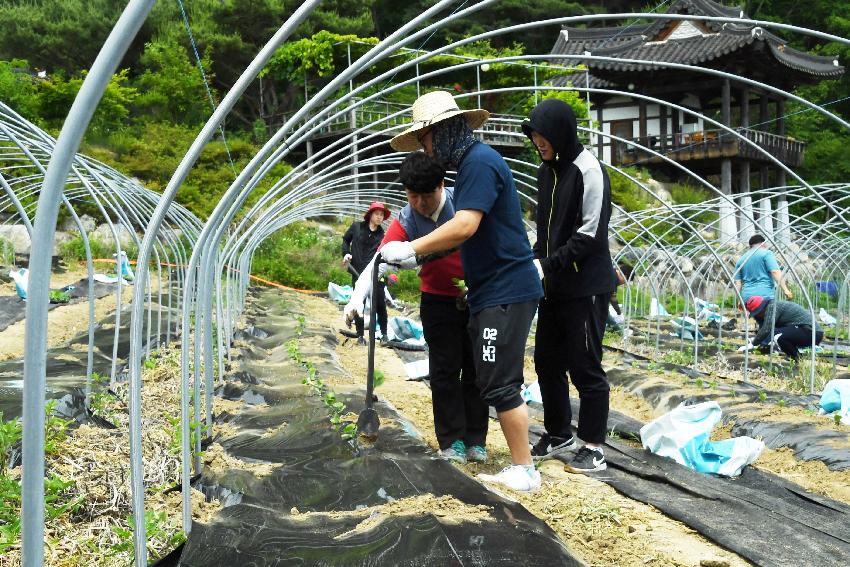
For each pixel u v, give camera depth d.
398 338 10.50
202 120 25.20
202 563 2.81
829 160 30.31
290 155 24.48
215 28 23.45
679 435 5.04
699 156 24.69
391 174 23.41
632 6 35.91
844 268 17.22
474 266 3.87
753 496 4.30
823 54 32.66
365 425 4.01
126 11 1.52
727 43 22.81
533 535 3.02
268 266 18.69
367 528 3.10
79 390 5.12
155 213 2.74
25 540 1.62
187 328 3.37
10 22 24.38
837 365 9.84
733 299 18.06
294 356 7.60
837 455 5.05
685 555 3.39
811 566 3.31
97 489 3.61
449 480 3.69
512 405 3.90
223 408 5.45
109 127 22.98
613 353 10.87
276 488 3.67
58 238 17.81
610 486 4.43
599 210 4.39
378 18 29.59
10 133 4.54
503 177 3.79
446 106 3.85
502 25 31.14
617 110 27.75
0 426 3.66
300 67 21.08
